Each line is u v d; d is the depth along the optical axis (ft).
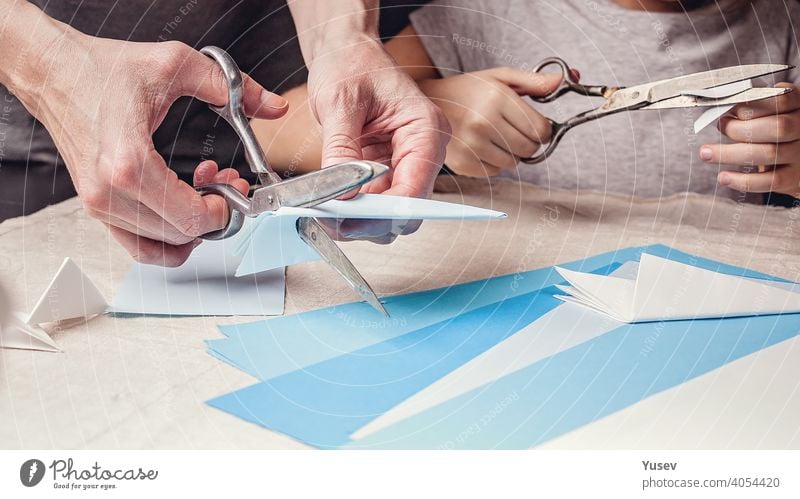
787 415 2.06
